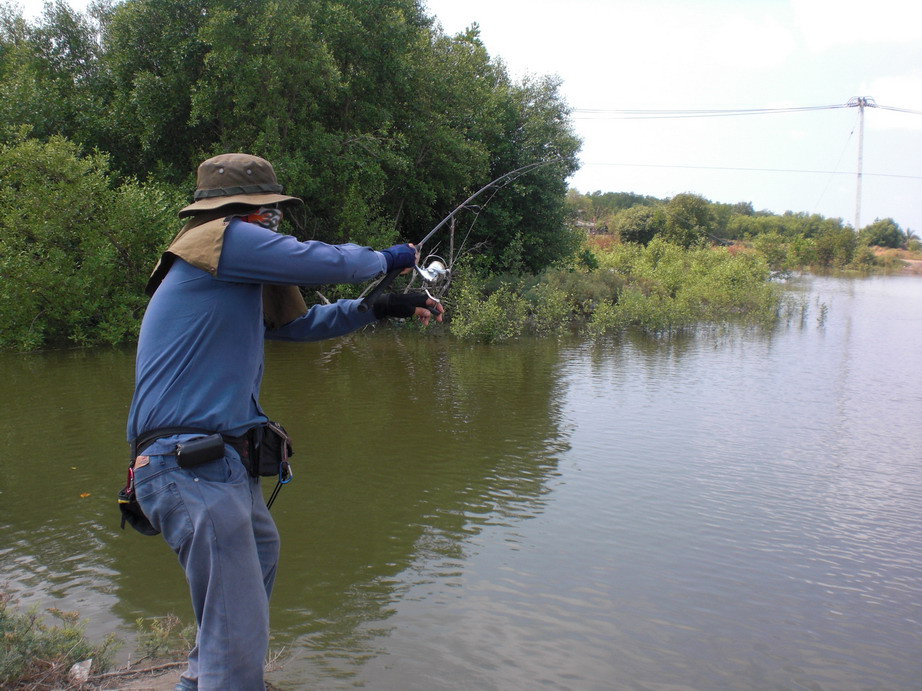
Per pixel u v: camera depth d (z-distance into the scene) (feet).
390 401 30.91
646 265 82.23
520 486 20.85
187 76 48.55
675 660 12.38
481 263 64.13
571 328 58.59
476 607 13.94
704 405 30.96
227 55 46.11
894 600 14.82
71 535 16.78
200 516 6.15
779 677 12.01
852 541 17.62
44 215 43.19
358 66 53.98
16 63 56.75
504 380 35.99
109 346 43.98
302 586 14.67
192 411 6.31
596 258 84.64
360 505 19.21
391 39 53.06
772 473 22.39
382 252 7.07
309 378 35.68
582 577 15.34
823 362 42.39
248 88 47.03
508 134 66.18
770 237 136.46
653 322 57.41
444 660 12.03
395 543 16.88
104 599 13.74
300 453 23.56
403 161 53.67
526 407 30.17
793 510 19.48
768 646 12.95
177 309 6.38
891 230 253.65
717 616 13.93
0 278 40.81
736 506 19.66
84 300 43.68
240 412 6.59
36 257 44.45
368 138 52.24
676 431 26.84
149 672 10.06
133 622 12.80
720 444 25.31
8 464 21.66
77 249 44.96
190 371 6.34
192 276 6.39
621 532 17.79
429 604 14.01
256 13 47.62
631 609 14.07
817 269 172.24
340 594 14.37
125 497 6.50
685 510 19.31
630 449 24.59
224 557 6.20
